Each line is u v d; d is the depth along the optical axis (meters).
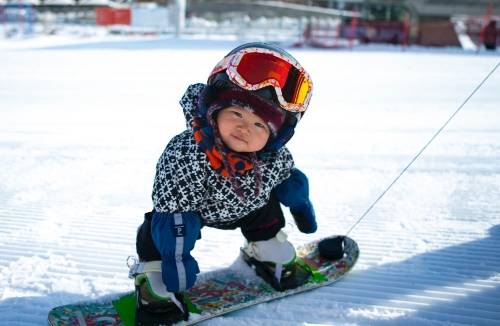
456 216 2.88
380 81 9.62
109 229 2.66
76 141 4.64
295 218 2.16
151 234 1.76
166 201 1.73
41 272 2.15
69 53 14.98
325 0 31.19
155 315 1.75
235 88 1.69
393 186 3.43
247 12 28.44
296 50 19.45
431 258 2.33
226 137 1.71
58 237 2.54
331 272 2.14
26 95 7.42
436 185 3.45
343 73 11.05
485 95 7.77
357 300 1.94
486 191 3.32
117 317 1.79
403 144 4.63
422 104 6.97
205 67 11.83
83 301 1.87
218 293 1.96
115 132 5.05
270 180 1.91
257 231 2.04
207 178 1.76
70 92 7.83
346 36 24.62
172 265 1.70
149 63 12.54
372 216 2.88
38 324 1.76
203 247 2.46
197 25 26.25
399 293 2.00
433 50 20.75
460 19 24.64
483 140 4.77
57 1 29.58
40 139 4.69
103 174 3.64
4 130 5.04
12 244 2.43
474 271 2.19
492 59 15.63
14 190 3.25
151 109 6.46
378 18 25.89
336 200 3.15
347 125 5.49
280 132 1.81
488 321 1.79
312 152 4.31
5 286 2.02
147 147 4.45
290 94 1.69
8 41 20.08
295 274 2.08
